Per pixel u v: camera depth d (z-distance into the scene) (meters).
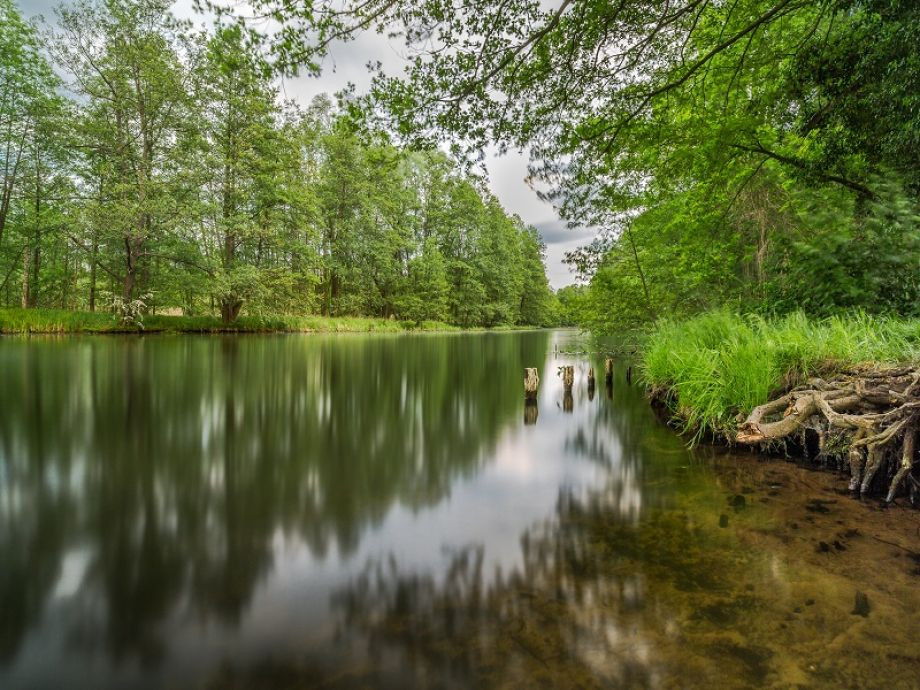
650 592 1.75
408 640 1.49
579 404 6.61
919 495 2.61
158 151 18.25
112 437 4.32
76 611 1.67
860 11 5.33
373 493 2.99
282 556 2.11
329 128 29.09
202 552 2.15
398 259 35.22
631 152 5.85
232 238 20.25
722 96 6.40
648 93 5.00
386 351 15.33
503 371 10.63
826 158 5.73
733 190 7.60
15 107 17.00
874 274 5.45
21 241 19.11
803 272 6.13
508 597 1.74
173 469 3.45
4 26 16.25
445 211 38.12
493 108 4.49
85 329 16.78
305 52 3.60
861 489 2.79
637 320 9.49
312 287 27.53
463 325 40.50
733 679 1.28
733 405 4.17
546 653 1.40
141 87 17.58
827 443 3.22
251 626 1.58
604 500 2.82
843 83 5.23
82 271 24.69
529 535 2.32
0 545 2.21
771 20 5.32
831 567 1.92
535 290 52.75
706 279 8.11
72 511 2.65
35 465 3.49
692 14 4.74
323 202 28.27
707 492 2.90
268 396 6.65
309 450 4.07
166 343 14.77
